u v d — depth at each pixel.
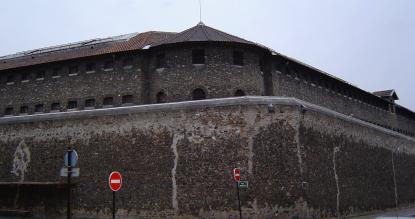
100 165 26.89
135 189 25.75
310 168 25.92
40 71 38.19
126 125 26.70
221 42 32.94
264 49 34.75
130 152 26.28
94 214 26.45
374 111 53.91
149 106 26.42
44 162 28.61
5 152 30.08
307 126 26.42
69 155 15.94
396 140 42.12
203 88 32.69
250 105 25.03
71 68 37.06
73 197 27.11
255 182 24.30
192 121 25.41
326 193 27.23
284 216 24.28
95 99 35.38
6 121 30.50
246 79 33.59
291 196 24.59
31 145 29.31
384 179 37.28
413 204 43.53
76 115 28.27
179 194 24.81
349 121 32.47
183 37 34.28
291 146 25.14
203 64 33.03
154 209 25.14
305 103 26.97
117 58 35.25
